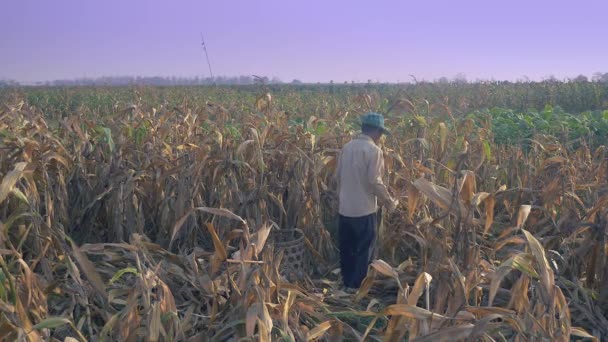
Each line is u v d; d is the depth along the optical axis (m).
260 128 7.38
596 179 6.43
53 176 6.01
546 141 8.98
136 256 3.55
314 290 5.05
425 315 2.94
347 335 4.09
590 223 4.57
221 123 8.00
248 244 3.60
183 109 9.37
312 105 20.98
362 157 4.93
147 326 3.08
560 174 5.65
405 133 7.95
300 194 5.96
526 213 3.66
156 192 6.11
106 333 3.22
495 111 13.41
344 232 5.10
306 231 5.90
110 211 5.93
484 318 2.89
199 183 5.83
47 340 3.38
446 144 7.02
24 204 4.76
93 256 5.34
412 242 5.57
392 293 5.01
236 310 3.54
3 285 3.19
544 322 3.06
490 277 3.57
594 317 4.26
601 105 22.55
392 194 5.74
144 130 7.09
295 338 3.44
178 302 4.31
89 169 6.40
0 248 4.03
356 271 5.09
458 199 3.93
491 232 6.02
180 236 5.77
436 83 29.12
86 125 7.49
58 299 4.25
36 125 6.55
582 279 4.70
